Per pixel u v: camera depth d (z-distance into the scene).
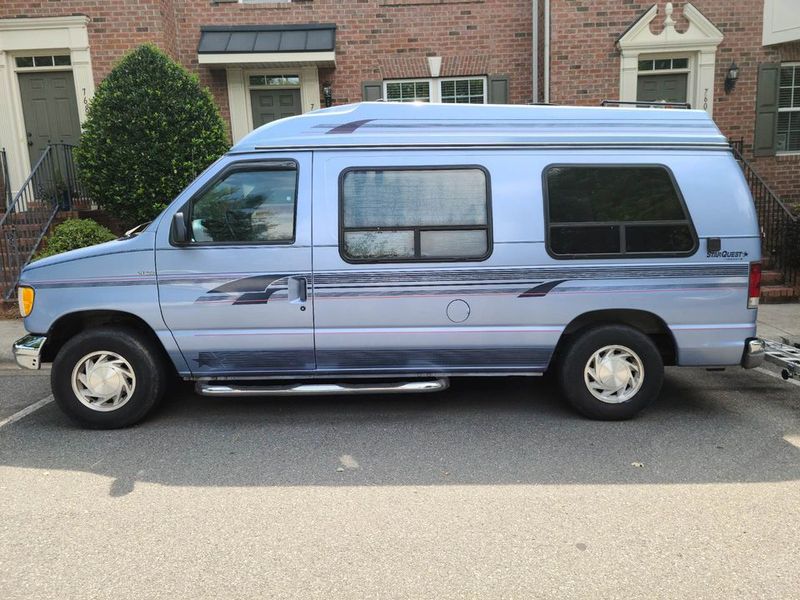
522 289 4.67
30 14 10.22
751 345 4.75
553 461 4.15
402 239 4.65
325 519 3.42
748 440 4.49
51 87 10.73
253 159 4.65
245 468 4.09
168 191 8.75
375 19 11.05
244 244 4.62
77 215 9.95
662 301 4.70
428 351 4.75
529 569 2.94
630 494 3.68
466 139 4.68
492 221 4.64
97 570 2.96
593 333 4.73
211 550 3.12
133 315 4.79
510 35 11.12
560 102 10.66
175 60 10.93
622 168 4.68
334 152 4.67
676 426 4.77
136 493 3.75
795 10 10.29
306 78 11.09
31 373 6.51
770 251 9.86
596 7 10.44
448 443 4.47
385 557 3.05
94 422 4.75
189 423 4.92
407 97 11.44
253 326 4.67
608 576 2.88
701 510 3.48
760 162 11.05
